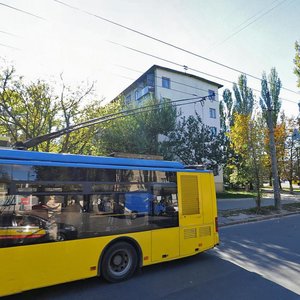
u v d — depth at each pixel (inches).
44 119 637.9
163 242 263.4
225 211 677.9
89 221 222.5
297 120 1193.4
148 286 223.5
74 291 216.1
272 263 283.1
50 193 207.9
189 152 987.9
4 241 186.5
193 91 1314.0
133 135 763.4
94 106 711.7
